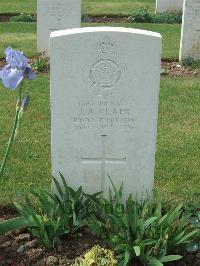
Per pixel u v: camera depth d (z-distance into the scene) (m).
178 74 5.16
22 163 3.20
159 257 2.22
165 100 4.37
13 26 7.66
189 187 2.95
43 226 2.31
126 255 2.18
